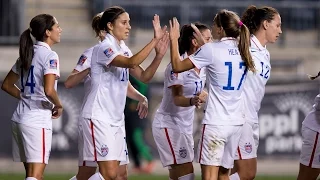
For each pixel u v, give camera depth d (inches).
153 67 1021.2
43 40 996.6
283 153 1892.2
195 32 977.5
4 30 2346.2
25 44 981.8
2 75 2025.1
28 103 989.2
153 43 939.3
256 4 2497.5
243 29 946.7
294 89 1893.5
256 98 1026.1
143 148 1737.2
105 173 975.0
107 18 978.1
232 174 1033.5
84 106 982.4
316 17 2532.0
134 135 1731.1
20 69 1000.9
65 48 2385.6
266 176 1669.5
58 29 1000.9
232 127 946.7
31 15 2518.5
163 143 1047.6
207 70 955.3
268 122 1888.5
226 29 950.4
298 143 1892.2
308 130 1058.1
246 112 1021.2
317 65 2418.8
